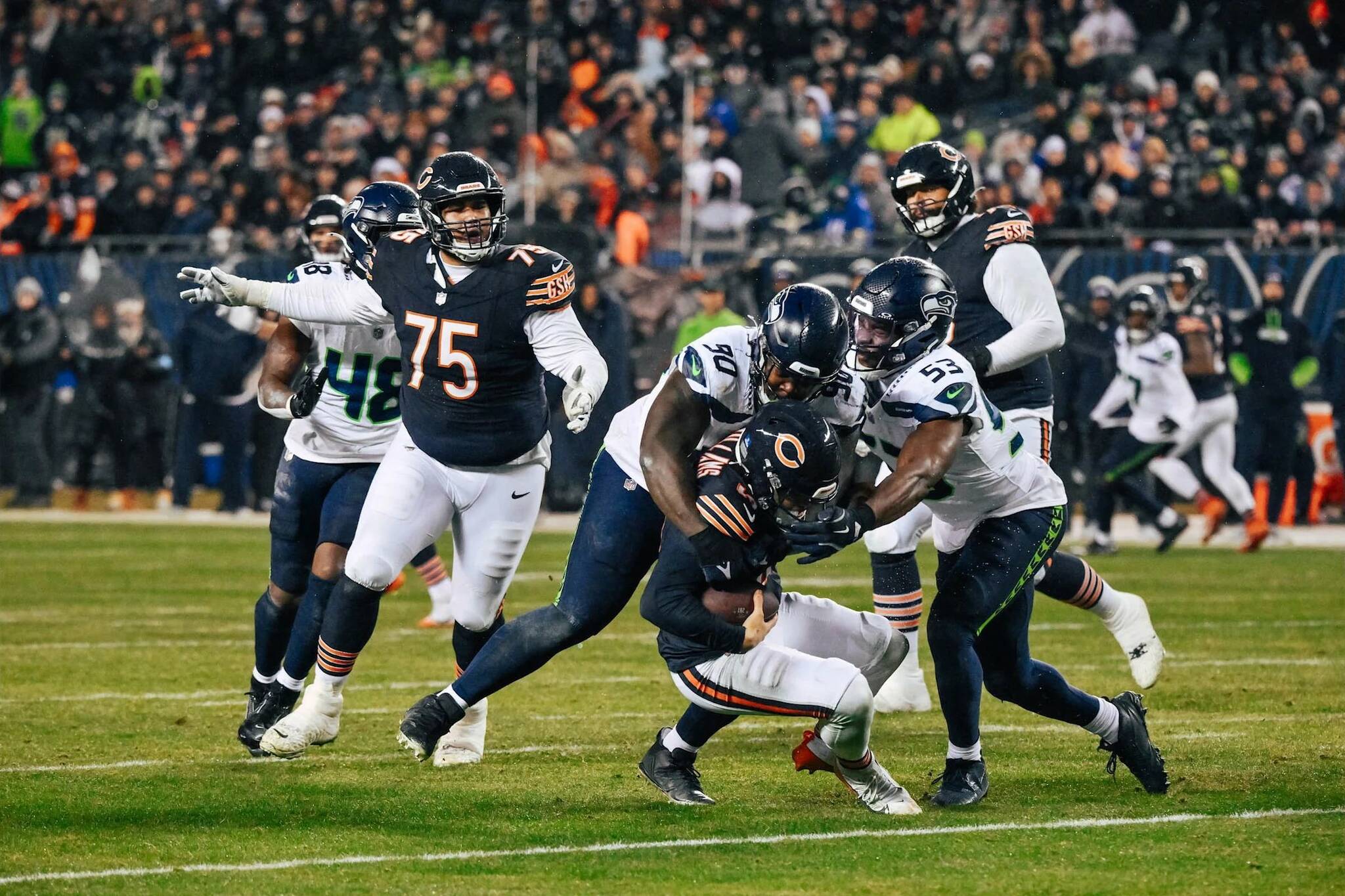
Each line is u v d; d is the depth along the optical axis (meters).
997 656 19.30
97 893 15.07
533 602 38.09
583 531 18.58
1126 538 53.91
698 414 17.52
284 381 22.47
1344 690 26.59
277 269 60.38
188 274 20.94
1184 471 47.75
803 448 16.69
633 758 21.58
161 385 60.56
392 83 72.50
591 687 27.47
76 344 60.47
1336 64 70.75
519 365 20.47
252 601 38.06
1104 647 31.70
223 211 66.31
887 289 17.97
